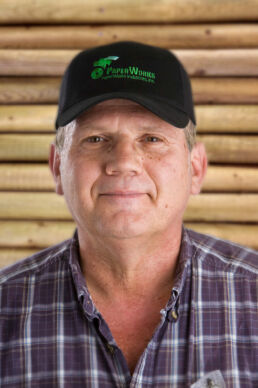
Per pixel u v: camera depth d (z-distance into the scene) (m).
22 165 3.20
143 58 1.25
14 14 3.15
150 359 1.21
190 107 1.31
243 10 3.06
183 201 1.24
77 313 1.31
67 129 1.27
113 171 1.15
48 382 1.25
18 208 3.20
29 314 1.33
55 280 1.37
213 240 1.50
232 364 1.24
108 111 1.21
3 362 1.29
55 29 3.16
